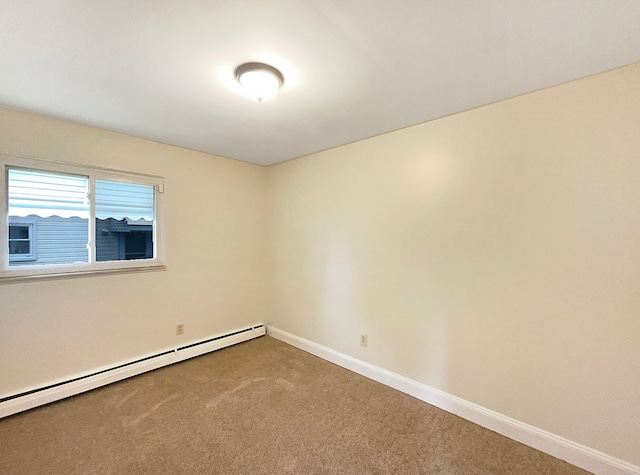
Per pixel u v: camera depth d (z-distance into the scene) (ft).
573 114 5.32
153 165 8.91
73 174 7.52
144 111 6.70
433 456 5.51
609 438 5.05
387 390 7.86
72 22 3.84
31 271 6.91
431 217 7.23
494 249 6.26
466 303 6.68
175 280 9.48
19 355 6.77
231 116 6.97
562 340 5.49
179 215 9.55
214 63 4.81
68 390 7.23
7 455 5.38
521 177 5.90
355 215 8.92
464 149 6.66
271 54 4.55
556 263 5.53
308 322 10.44
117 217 8.35
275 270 11.76
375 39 4.18
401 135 7.77
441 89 5.64
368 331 8.62
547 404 5.66
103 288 8.02
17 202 6.82
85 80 5.36
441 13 3.67
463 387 6.75
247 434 6.05
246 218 11.47
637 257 4.80
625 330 4.90
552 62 4.74
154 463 5.26
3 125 6.52
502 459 5.45
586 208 5.22
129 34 4.09
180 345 9.57
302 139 8.68
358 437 6.01
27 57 4.64
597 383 5.16
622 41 4.19
